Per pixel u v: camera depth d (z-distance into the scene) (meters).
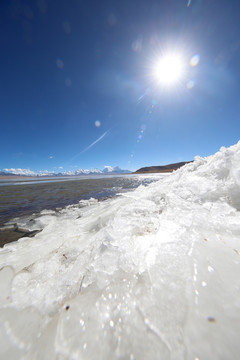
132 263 1.65
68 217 5.15
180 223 2.23
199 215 2.37
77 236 2.89
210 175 3.43
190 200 3.01
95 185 17.33
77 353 0.99
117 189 12.76
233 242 1.70
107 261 1.76
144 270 1.53
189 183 3.60
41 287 1.60
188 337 0.96
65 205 7.36
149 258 1.66
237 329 0.95
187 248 1.69
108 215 3.60
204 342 0.93
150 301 1.23
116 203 4.84
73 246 2.43
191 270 1.41
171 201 3.16
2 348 1.09
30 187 18.25
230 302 1.10
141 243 1.95
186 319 1.06
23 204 7.98
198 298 1.17
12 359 1.02
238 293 1.15
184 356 0.89
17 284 1.69
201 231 1.96
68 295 1.44
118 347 0.99
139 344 0.98
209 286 1.25
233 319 1.01
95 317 1.19
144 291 1.32
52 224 4.36
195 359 0.86
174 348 0.93
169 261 1.56
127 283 1.43
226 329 0.96
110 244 2.04
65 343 1.06
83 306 1.30
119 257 1.77
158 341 0.98
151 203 3.49
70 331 1.13
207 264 1.44
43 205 7.61
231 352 0.86
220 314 1.05
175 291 1.26
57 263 2.00
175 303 1.17
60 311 1.30
